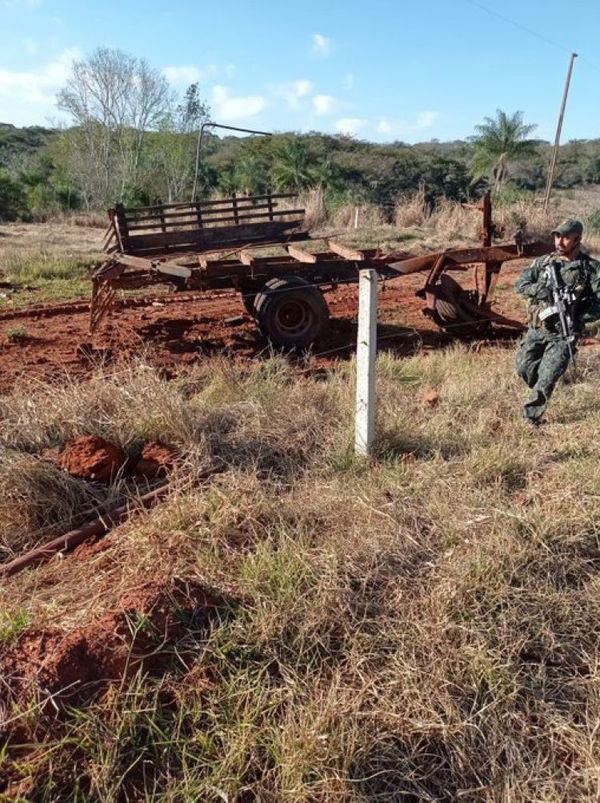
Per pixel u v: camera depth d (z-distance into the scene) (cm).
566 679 295
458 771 254
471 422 547
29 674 258
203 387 649
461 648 297
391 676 285
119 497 414
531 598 332
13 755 238
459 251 852
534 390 537
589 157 7406
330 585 322
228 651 286
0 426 447
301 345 834
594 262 539
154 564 334
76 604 308
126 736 249
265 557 336
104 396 488
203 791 237
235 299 1160
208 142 7000
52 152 5669
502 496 427
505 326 935
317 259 855
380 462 468
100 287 864
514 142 4216
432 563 354
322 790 238
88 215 3753
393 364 710
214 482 421
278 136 6538
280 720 264
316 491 428
